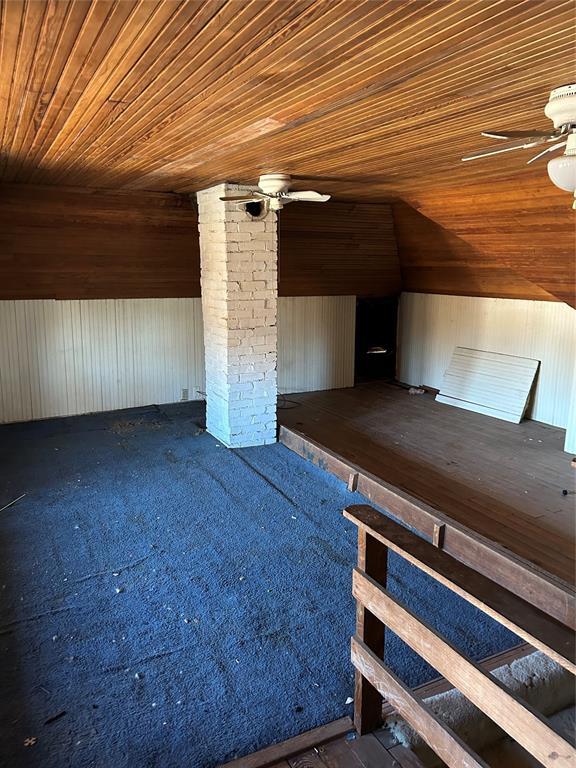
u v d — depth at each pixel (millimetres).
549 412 6766
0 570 3455
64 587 3297
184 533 3961
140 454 5465
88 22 1723
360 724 2230
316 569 3537
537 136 2547
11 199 5281
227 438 5641
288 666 2693
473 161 4051
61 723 2342
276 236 5359
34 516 4160
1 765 2135
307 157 3938
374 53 1976
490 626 3027
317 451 5133
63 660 2709
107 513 4230
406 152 3744
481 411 7246
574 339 6379
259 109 2689
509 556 3109
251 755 2148
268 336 5539
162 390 7258
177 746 2240
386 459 5660
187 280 6930
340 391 8359
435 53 1970
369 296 8539
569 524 4363
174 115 2818
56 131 3158
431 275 7695
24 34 1815
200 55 1989
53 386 6625
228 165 4266
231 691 2531
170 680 2594
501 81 2305
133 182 5086
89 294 6574
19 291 6203
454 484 5074
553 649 1359
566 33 1804
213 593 3270
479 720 2352
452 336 7922
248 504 4426
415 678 2604
